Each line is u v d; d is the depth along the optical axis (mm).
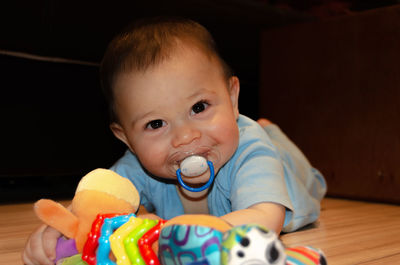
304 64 1681
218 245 427
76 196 615
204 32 777
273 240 421
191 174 687
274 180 712
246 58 1854
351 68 1538
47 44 1390
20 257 711
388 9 1439
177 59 701
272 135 1179
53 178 1526
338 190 1569
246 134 815
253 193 688
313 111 1646
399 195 1411
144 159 727
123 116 742
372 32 1480
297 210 927
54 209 602
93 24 1458
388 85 1442
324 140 1611
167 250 450
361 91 1510
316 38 1641
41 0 1367
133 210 638
